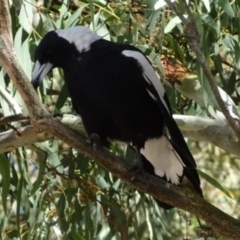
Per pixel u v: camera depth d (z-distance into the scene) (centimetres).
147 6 968
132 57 886
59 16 1055
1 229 1076
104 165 760
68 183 1031
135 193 1095
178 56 1066
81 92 895
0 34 703
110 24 1062
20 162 1038
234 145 1021
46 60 907
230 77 1106
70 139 732
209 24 971
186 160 885
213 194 1580
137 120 895
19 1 990
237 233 759
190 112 1107
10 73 705
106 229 1145
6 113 948
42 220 1050
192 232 1373
